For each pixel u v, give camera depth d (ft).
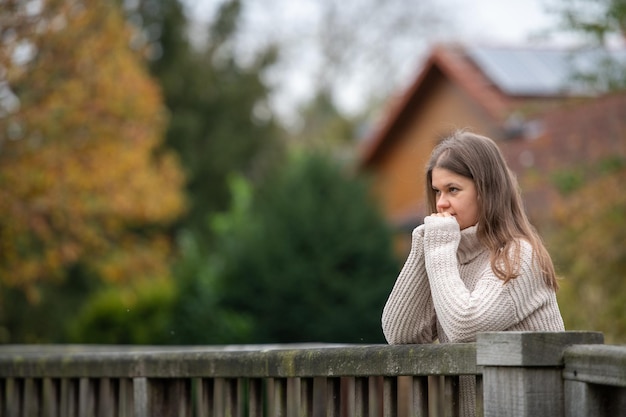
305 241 75.31
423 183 15.81
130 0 130.00
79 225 61.11
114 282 71.05
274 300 74.49
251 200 83.15
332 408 15.44
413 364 13.75
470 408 13.80
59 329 87.56
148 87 66.08
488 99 84.74
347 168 88.38
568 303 40.29
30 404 22.06
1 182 57.41
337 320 74.54
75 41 59.36
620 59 44.47
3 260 59.41
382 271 76.13
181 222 121.19
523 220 14.52
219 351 17.22
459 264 14.66
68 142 59.72
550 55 94.22
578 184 43.57
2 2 56.54
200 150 128.57
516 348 12.18
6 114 57.62
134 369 19.04
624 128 45.03
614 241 41.98
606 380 11.44
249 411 16.90
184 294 69.72
